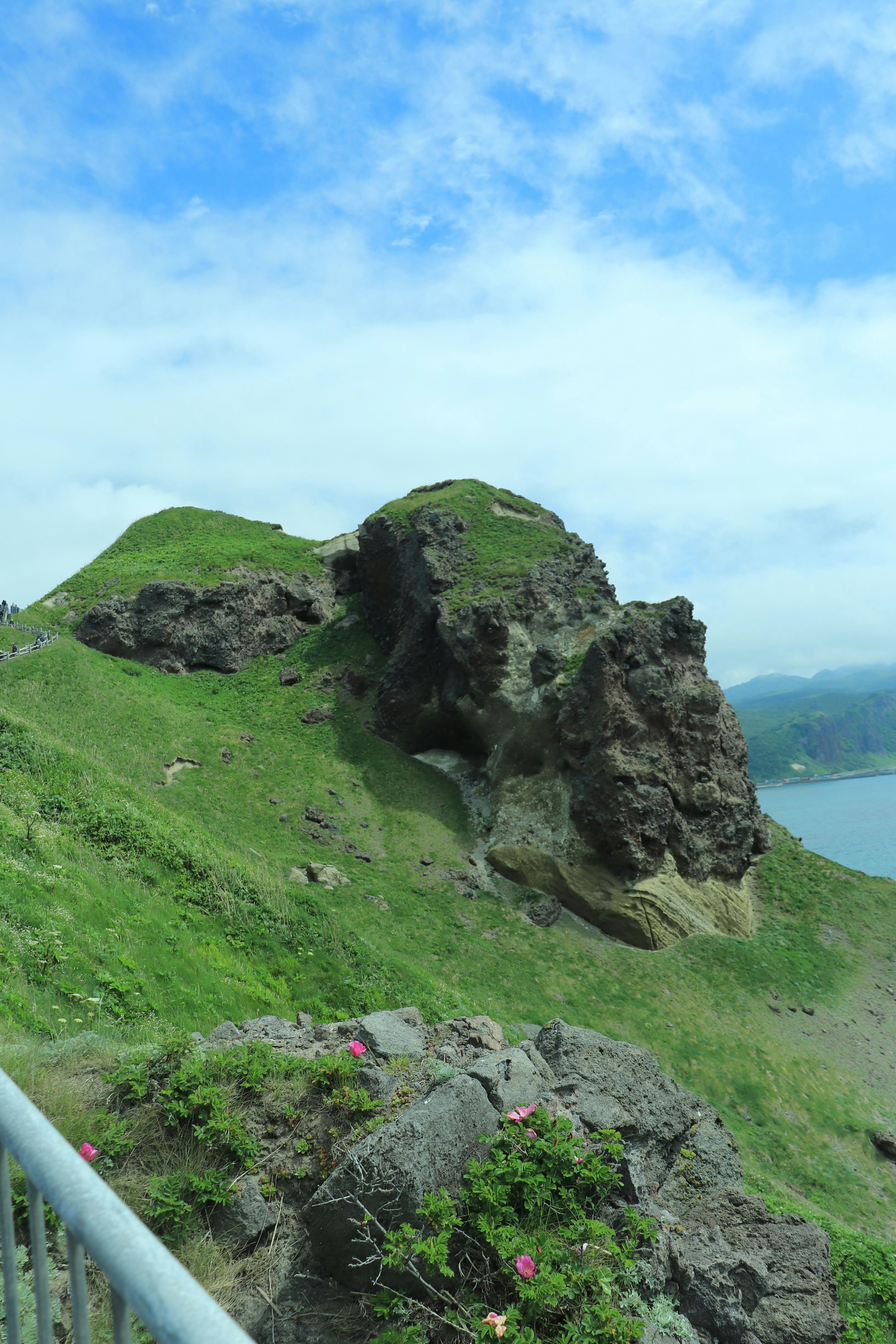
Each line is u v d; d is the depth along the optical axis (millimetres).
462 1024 9891
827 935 50531
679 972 44312
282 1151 7309
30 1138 2287
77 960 14508
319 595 71188
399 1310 5832
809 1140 35000
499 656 53312
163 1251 1797
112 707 48875
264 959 23562
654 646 52469
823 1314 8133
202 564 68812
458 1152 6914
